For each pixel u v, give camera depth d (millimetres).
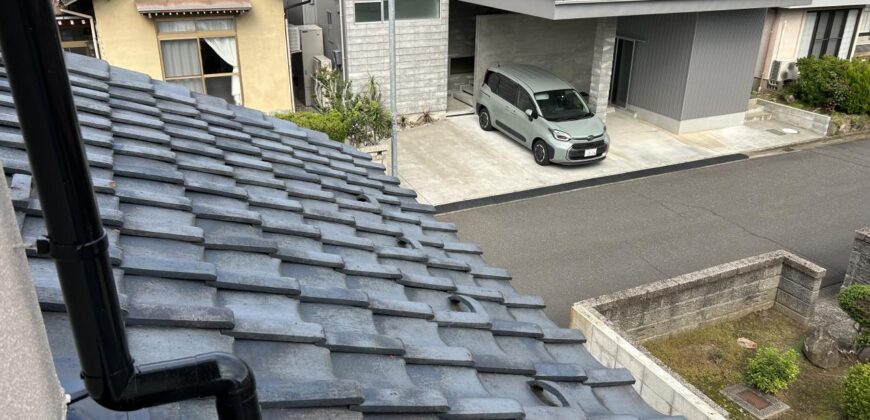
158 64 13352
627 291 7965
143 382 1422
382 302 3416
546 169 14602
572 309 7516
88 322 1316
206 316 2477
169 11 12688
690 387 6188
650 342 8430
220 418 1534
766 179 14414
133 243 2984
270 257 3408
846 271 10195
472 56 19766
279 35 14141
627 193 13508
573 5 13305
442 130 16734
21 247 1298
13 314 1220
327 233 4090
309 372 2547
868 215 12688
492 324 3875
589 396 3713
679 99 16781
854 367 7387
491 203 12938
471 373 3201
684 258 10953
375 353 2918
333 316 3121
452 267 4609
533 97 14906
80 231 1239
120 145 3996
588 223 12156
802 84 18406
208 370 1469
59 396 1518
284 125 6348
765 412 7406
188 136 4734
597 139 14422
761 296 9102
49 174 1176
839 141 17031
